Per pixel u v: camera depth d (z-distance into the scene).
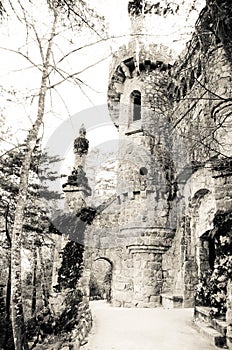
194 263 12.15
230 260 6.94
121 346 6.66
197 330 7.99
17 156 8.28
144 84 16.77
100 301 17.19
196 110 11.48
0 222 8.49
